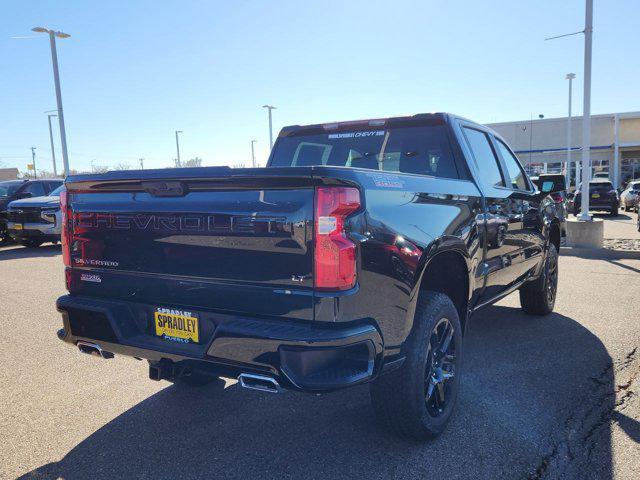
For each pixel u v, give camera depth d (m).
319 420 3.28
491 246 3.79
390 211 2.51
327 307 2.22
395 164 4.02
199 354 2.49
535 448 2.88
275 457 2.83
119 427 3.21
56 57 25.34
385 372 2.50
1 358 4.50
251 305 2.38
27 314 6.02
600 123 39.00
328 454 2.85
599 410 3.33
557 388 3.69
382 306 2.42
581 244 10.79
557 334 4.98
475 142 4.13
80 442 3.02
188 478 2.64
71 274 3.03
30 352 4.66
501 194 4.09
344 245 2.22
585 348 4.54
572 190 31.92
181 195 2.56
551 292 5.67
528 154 40.94
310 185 2.23
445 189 3.14
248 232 2.37
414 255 2.61
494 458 2.78
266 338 2.25
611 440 2.95
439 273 3.37
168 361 2.70
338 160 4.30
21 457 2.86
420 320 2.80
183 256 2.57
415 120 3.96
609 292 6.80
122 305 2.80
